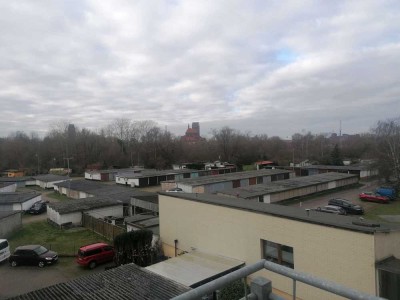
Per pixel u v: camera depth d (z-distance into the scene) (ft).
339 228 38.73
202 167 247.70
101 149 282.36
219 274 46.47
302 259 42.65
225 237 53.26
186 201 60.34
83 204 103.50
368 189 155.43
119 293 38.01
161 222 66.39
